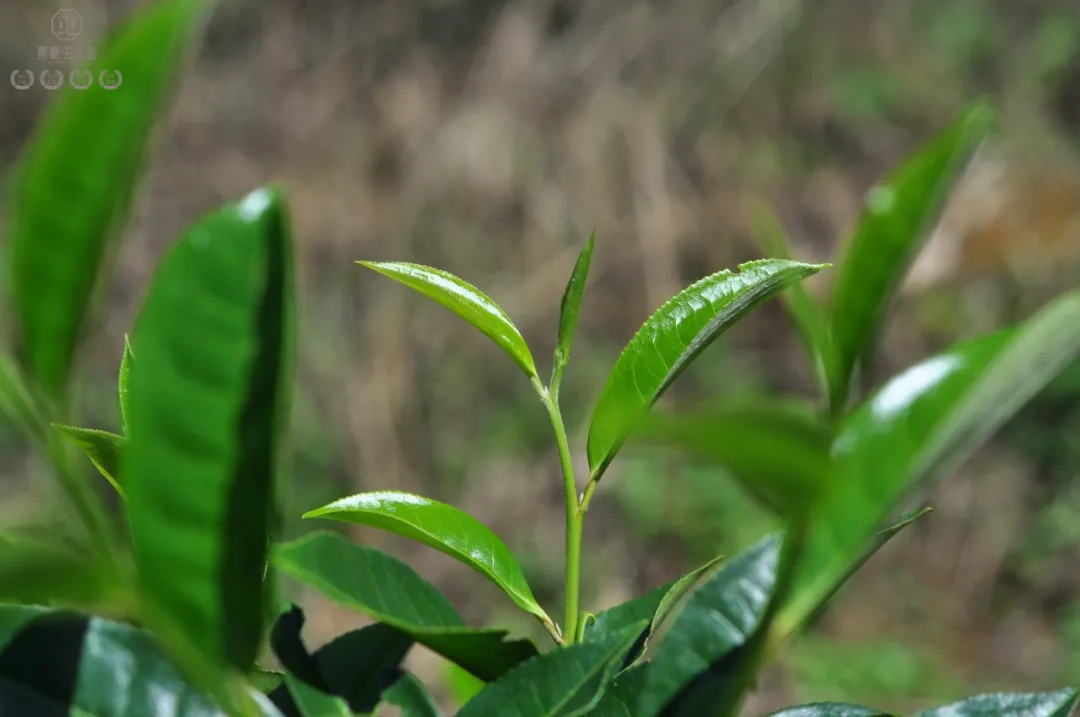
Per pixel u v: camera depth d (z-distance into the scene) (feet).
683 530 19.40
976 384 1.28
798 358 22.06
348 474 22.70
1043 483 20.95
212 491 1.28
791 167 25.49
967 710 2.09
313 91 26.27
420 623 2.09
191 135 25.26
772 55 26.37
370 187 25.17
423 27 26.81
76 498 1.29
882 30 26.96
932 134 26.12
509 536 21.03
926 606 19.47
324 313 24.09
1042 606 19.56
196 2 1.19
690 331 2.05
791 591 1.44
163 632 1.32
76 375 1.26
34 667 1.53
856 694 16.34
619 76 25.80
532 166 24.90
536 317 23.41
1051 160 24.53
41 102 23.86
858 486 1.38
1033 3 26.96
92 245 1.23
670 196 24.38
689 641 1.80
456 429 22.94
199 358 1.23
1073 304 1.24
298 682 1.90
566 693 1.82
